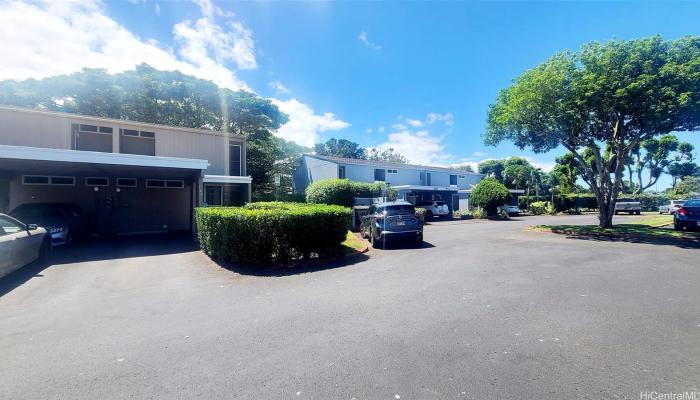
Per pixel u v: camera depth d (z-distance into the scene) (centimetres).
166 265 852
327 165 2919
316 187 2177
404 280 669
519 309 479
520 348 353
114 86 2680
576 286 605
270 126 3406
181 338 392
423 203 2706
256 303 530
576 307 486
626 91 1187
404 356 337
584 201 4050
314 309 494
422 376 298
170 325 436
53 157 1062
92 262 895
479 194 2836
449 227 1927
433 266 805
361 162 3017
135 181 1688
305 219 870
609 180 1603
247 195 1867
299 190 3312
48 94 2573
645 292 562
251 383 290
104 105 2673
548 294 554
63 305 527
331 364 323
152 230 1716
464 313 465
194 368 319
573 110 1342
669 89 1127
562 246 1123
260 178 2955
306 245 875
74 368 321
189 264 865
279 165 3319
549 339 374
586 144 1577
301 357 339
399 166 3250
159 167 1291
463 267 786
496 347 355
